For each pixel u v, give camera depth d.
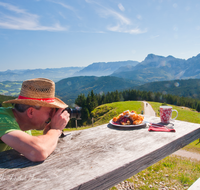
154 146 1.54
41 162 1.25
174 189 3.64
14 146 1.22
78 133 2.00
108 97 103.25
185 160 6.91
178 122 2.46
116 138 1.79
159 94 117.38
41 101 1.38
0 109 1.40
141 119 2.27
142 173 4.58
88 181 0.99
